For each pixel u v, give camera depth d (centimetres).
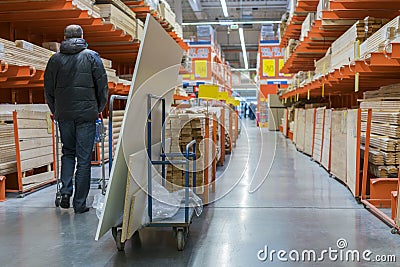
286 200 459
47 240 322
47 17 627
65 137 414
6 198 474
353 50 546
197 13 2275
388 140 445
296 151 1003
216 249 298
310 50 996
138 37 824
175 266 266
